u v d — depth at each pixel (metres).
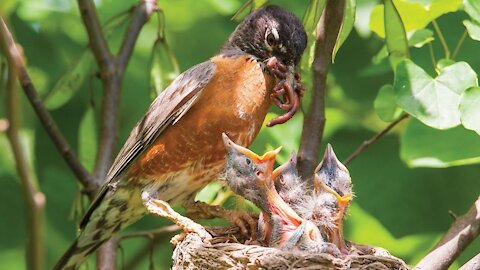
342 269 8.92
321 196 10.23
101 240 11.53
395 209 13.48
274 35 10.95
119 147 14.37
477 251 13.52
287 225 10.12
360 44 13.85
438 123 9.86
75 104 14.24
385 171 13.62
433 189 13.53
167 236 14.09
